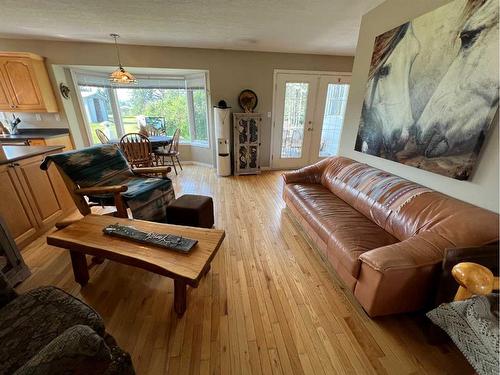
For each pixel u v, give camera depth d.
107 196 2.14
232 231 2.40
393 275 1.19
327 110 4.57
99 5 2.20
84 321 0.89
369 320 1.41
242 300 1.54
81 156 2.19
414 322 1.39
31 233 2.09
